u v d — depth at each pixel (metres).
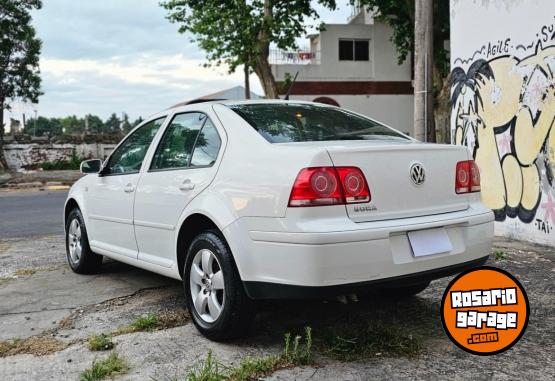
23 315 4.45
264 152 3.50
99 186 5.42
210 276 3.71
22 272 6.00
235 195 3.52
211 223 3.83
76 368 3.34
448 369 3.17
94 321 4.25
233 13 21.75
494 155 7.47
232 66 22.27
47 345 3.74
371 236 3.15
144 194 4.56
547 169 6.46
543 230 6.59
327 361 3.30
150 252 4.56
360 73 28.08
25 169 28.52
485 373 3.12
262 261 3.30
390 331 3.67
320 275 3.06
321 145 3.43
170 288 5.18
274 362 3.25
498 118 7.34
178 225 4.05
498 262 5.75
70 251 6.00
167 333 3.90
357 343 3.51
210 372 3.08
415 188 3.47
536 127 6.62
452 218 3.55
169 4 23.20
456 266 3.55
